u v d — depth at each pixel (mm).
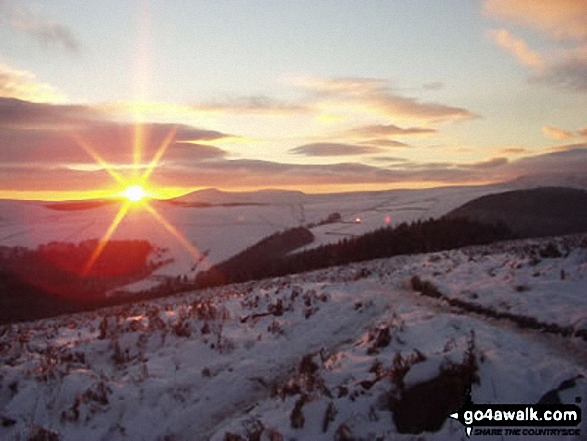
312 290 18406
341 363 11227
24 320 45281
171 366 12547
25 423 10188
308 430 9008
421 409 8617
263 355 13070
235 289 36312
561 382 8586
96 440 9914
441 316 13016
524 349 10383
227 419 10539
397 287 20250
